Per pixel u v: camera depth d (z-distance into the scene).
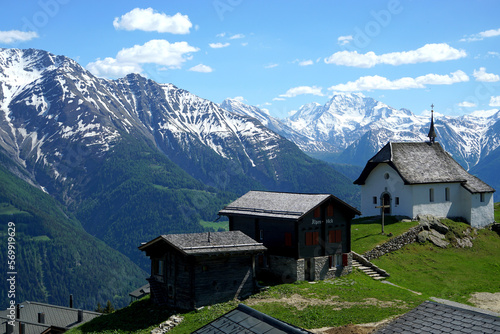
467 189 75.44
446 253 66.25
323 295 46.03
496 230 76.56
